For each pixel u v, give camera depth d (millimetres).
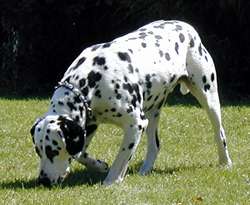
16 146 15953
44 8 29219
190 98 25031
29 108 21750
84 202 10969
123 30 29312
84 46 30016
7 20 29422
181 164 14055
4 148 15727
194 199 11312
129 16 28766
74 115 11578
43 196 11211
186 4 27609
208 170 13320
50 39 29844
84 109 11664
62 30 29766
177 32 13078
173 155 14930
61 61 30156
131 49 12250
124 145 12031
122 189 11695
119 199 11188
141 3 27953
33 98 25547
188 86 13391
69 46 30016
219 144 13641
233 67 27984
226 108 22234
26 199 11109
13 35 29812
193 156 14812
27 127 18359
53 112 11633
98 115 12031
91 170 13102
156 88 12438
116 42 12383
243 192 11852
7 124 18766
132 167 13750
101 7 29234
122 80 11859
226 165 13773
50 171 11422
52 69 30188
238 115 20422
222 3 26922
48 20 29516
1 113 20625
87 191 11617
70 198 11148
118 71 11883
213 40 27906
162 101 13312
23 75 29953
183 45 13023
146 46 12469
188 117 19703
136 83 12000
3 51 30000
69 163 11570
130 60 12078
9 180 12609
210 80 13344
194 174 13000
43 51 29938
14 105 22484
